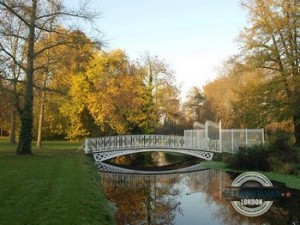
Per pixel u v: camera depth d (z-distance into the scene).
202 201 15.93
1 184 13.15
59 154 25.52
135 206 14.90
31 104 24.19
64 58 27.33
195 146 32.75
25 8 23.08
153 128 46.44
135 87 43.47
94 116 40.25
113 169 28.70
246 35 30.38
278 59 29.52
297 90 27.67
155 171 28.25
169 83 47.59
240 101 31.02
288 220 12.49
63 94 25.66
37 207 10.06
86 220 9.23
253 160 24.66
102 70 40.34
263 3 29.61
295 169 21.64
